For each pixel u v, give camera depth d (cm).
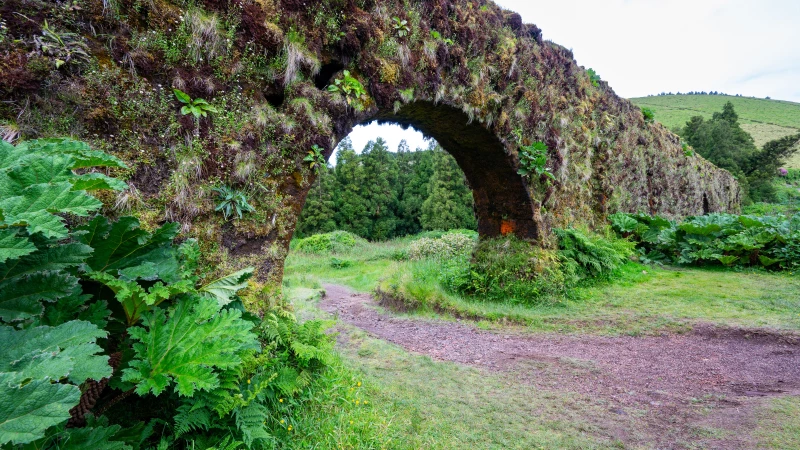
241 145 310
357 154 2902
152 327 190
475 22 592
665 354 444
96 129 246
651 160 1198
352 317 674
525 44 694
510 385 373
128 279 191
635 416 312
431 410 314
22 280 154
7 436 104
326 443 241
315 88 364
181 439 209
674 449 265
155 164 269
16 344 138
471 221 2548
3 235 131
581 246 751
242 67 315
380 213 2864
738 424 290
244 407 217
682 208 1403
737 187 2472
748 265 840
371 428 264
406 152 3503
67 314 167
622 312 583
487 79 598
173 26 284
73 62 237
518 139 657
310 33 367
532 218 708
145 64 268
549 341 507
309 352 282
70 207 148
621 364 423
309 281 1081
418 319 632
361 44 414
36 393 110
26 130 216
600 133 923
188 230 278
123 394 196
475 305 650
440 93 507
